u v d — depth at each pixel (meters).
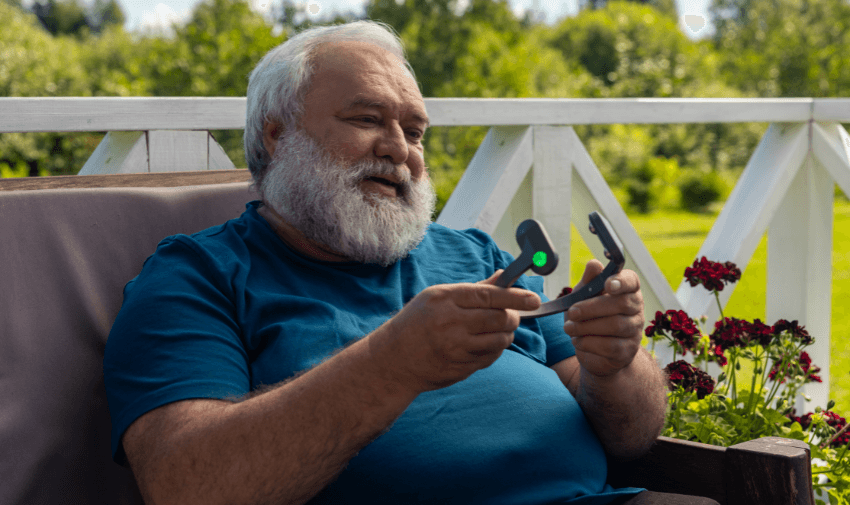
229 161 1.71
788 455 1.07
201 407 0.95
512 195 2.13
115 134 1.59
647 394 1.22
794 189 2.73
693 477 1.21
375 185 1.30
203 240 1.21
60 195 1.20
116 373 1.03
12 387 1.06
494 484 1.09
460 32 10.90
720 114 2.53
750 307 5.61
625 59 18.02
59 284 1.15
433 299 0.84
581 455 1.20
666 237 10.66
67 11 38.47
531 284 1.49
